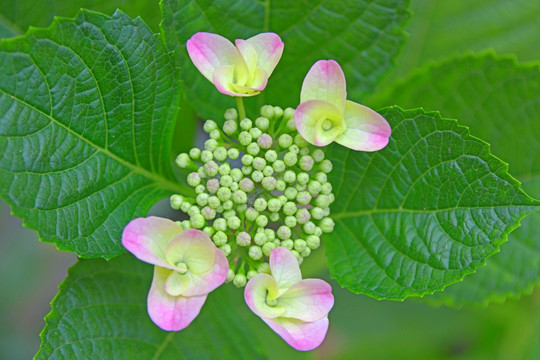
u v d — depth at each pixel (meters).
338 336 0.64
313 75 0.48
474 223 0.48
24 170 0.47
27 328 0.71
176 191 0.51
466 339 0.64
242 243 0.49
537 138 0.54
